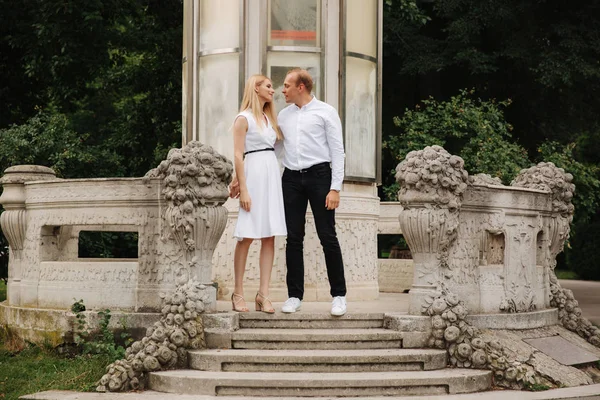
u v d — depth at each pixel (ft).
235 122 28.09
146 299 28.86
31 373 27.76
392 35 73.31
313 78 34.68
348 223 34.76
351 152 35.47
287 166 28.25
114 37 66.85
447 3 71.82
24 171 32.89
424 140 63.31
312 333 26.96
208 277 28.14
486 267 30.96
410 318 27.63
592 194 69.10
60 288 30.55
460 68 76.07
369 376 25.04
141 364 25.79
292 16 34.65
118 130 73.51
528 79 75.41
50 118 59.06
